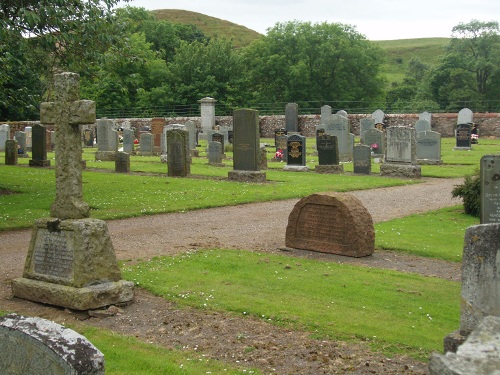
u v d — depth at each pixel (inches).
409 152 983.6
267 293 353.7
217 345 279.7
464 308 246.1
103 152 1321.4
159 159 1300.4
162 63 2726.4
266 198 747.4
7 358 172.9
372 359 262.7
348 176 991.0
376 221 596.4
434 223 585.6
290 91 2659.9
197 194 770.2
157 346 277.4
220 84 2659.9
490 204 439.5
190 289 361.4
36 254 350.0
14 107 940.0
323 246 457.7
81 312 323.0
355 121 2059.5
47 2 686.5
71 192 341.4
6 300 348.2
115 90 2593.5
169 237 522.9
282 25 2714.1
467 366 137.2
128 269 405.7
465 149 1462.8
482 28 2613.2
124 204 688.4
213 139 1369.3
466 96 2554.1
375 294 351.6
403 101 2829.7
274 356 266.4
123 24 805.9
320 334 290.5
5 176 962.7
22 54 737.6
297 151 1077.8
